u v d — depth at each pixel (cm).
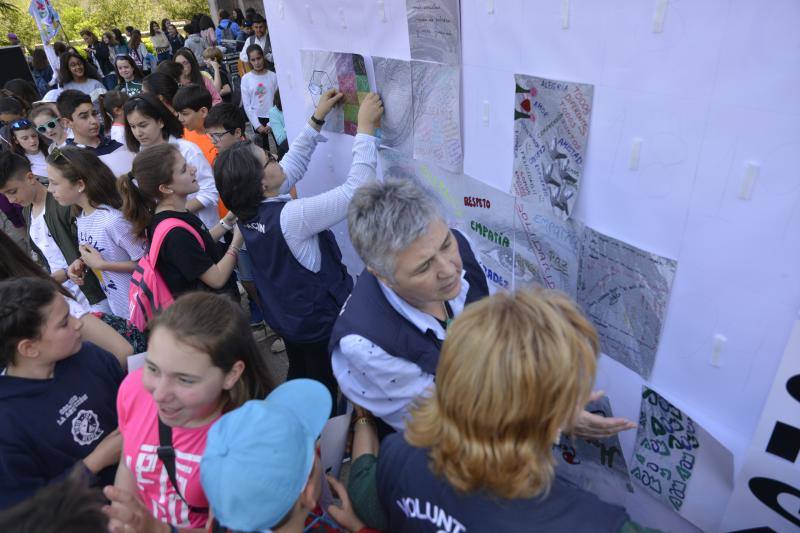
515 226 150
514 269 158
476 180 161
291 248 190
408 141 186
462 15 142
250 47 548
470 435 69
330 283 204
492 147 149
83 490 75
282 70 255
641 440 130
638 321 119
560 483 77
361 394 125
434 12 149
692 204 99
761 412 99
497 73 137
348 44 200
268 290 205
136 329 236
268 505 81
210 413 117
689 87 92
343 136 227
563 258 136
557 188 129
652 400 123
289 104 261
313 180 264
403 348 118
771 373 96
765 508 100
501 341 67
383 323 119
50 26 790
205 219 304
